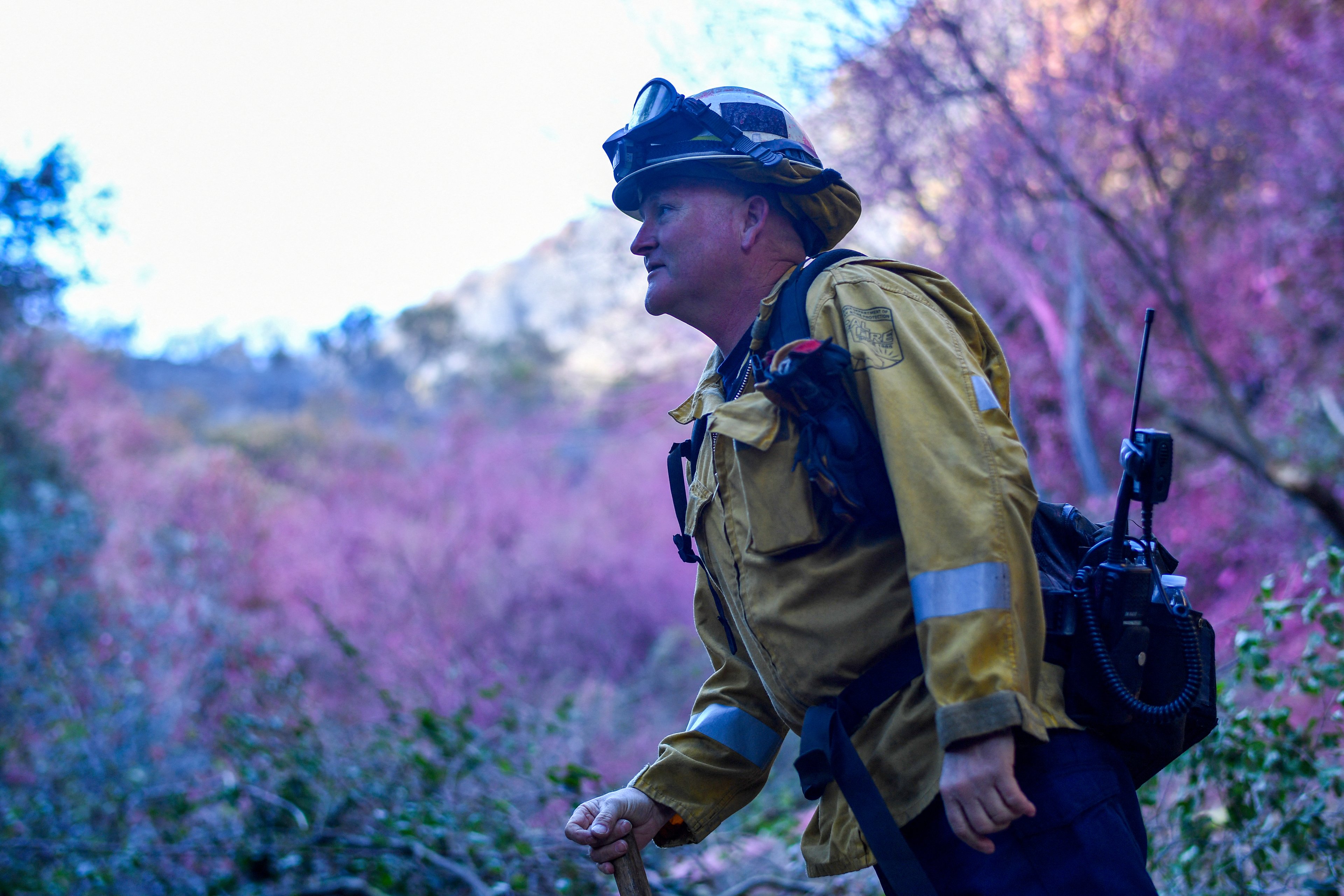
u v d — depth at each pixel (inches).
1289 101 326.0
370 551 672.4
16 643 304.0
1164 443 52.5
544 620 626.2
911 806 52.5
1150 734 53.4
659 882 151.6
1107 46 301.9
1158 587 54.2
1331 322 362.9
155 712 310.8
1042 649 48.4
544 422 866.1
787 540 54.1
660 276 64.0
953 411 49.9
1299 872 106.3
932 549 47.3
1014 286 359.3
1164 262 309.6
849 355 52.4
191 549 554.6
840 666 54.7
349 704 294.4
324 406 1557.6
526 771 187.8
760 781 68.6
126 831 214.5
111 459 848.9
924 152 306.2
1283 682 109.5
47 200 319.6
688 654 482.6
